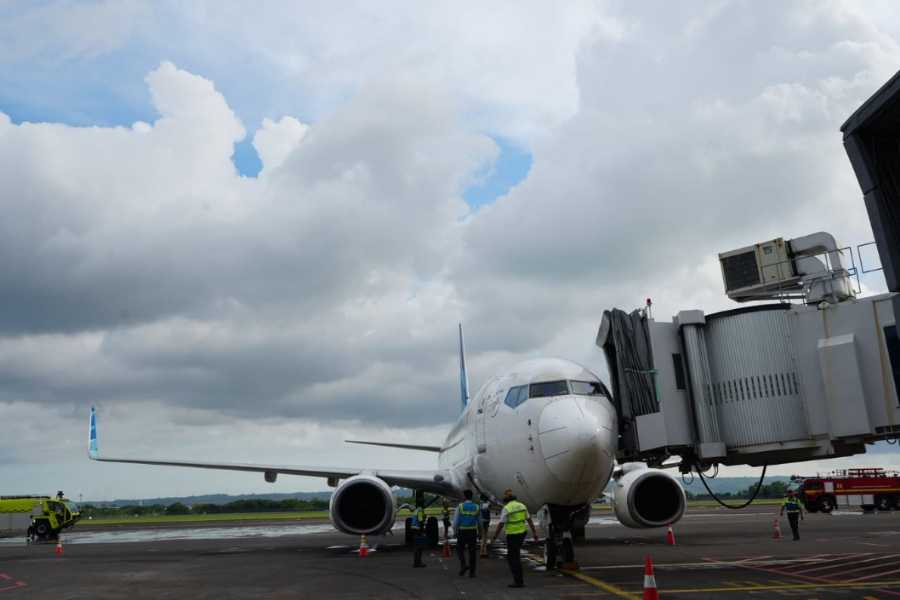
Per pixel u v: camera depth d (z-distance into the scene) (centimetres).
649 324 1633
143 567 1775
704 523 3412
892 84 924
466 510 1388
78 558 2144
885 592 1082
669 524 1550
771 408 1510
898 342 1362
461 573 1383
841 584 1175
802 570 1385
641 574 1339
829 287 1548
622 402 1672
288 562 1797
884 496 4075
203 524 5725
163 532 4203
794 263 1628
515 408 1506
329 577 1426
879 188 1024
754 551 1805
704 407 1572
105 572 1666
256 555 2072
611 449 1384
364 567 1617
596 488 1390
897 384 1355
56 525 3519
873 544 1969
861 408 1381
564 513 1462
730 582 1208
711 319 1616
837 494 4153
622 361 1681
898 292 1018
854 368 1399
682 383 1620
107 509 11506
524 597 1080
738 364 1558
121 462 2431
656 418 1579
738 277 1711
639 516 1530
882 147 1040
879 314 1394
